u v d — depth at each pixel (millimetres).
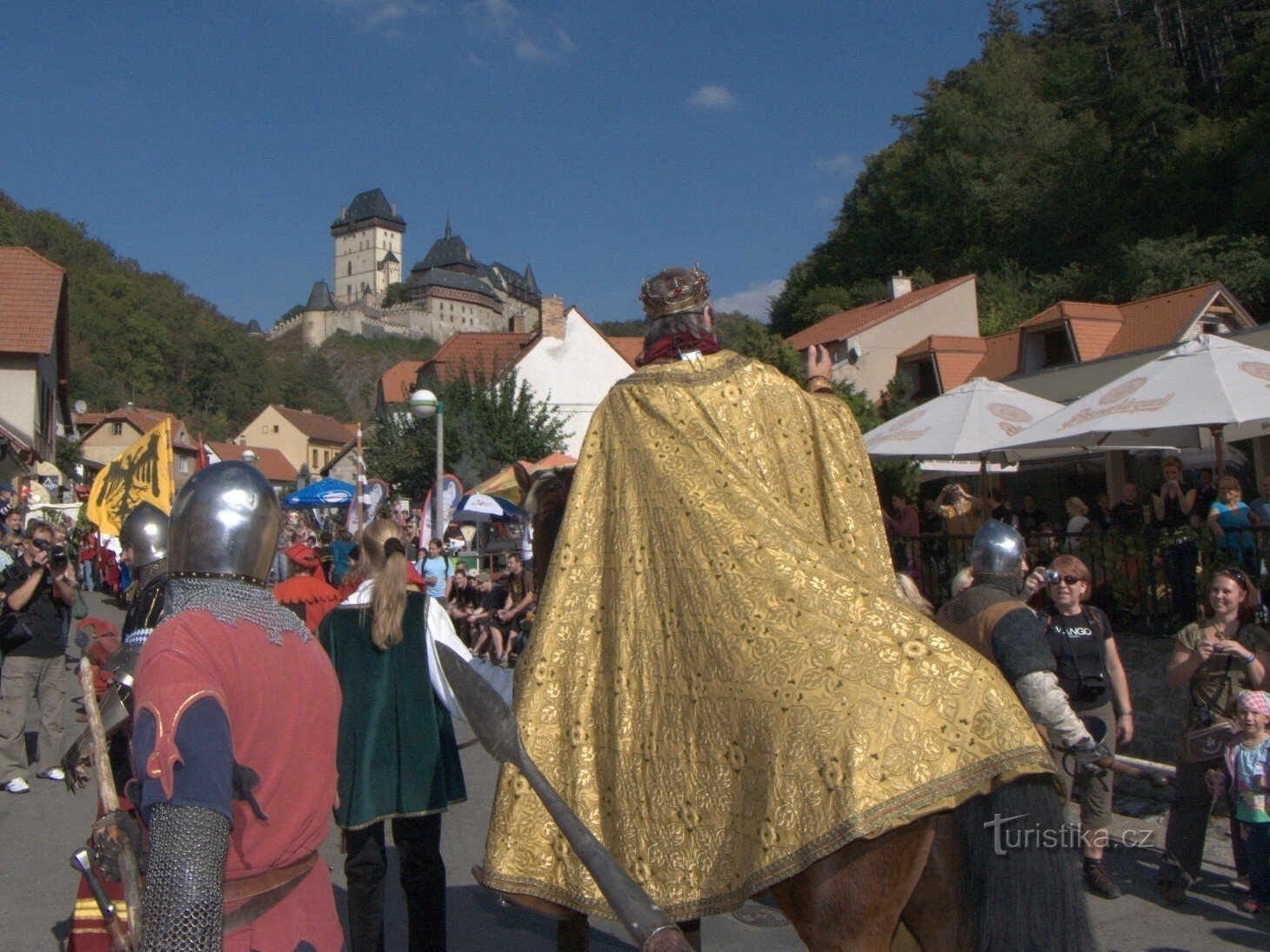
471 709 2492
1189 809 5215
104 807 2418
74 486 32188
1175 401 7887
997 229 53906
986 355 32656
